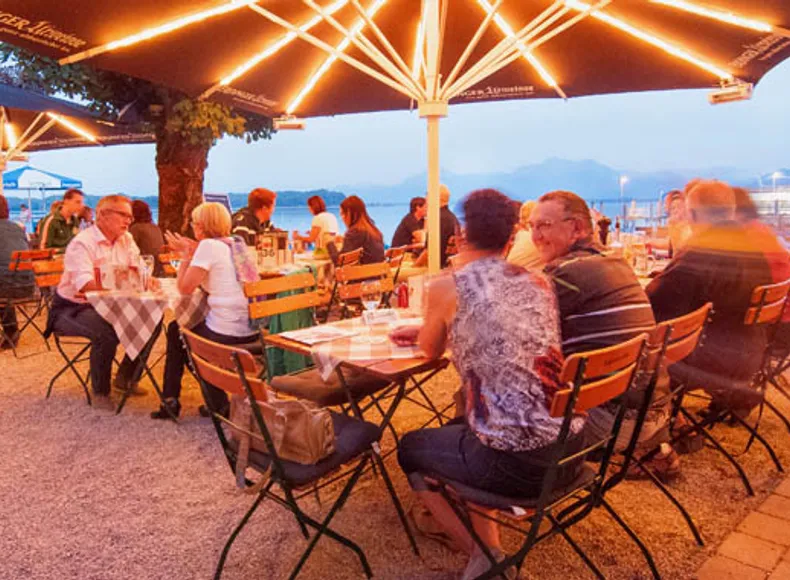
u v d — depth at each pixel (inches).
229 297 174.4
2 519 128.0
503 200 94.3
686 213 133.9
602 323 103.5
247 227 275.0
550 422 88.8
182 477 145.9
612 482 103.7
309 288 220.7
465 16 262.7
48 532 123.0
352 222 274.4
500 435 88.4
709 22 222.7
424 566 110.2
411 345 120.7
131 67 231.6
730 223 127.3
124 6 189.2
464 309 92.0
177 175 454.3
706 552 113.1
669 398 119.0
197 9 201.8
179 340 179.6
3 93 351.3
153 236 299.6
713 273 129.4
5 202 266.7
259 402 99.0
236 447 107.3
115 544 118.6
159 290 188.1
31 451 161.5
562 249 110.9
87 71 408.2
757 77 243.6
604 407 114.1
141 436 170.6
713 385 135.5
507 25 262.2
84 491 139.7
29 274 263.9
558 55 271.0
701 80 264.7
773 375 148.7
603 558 111.9
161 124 446.9
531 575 107.1
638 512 127.0
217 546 117.5
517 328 88.9
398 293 157.8
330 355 113.7
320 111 317.7
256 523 125.5
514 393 88.1
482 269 93.0
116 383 205.2
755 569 107.5
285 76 277.9
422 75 289.1
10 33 185.8
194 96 263.3
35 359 251.6
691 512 126.6
